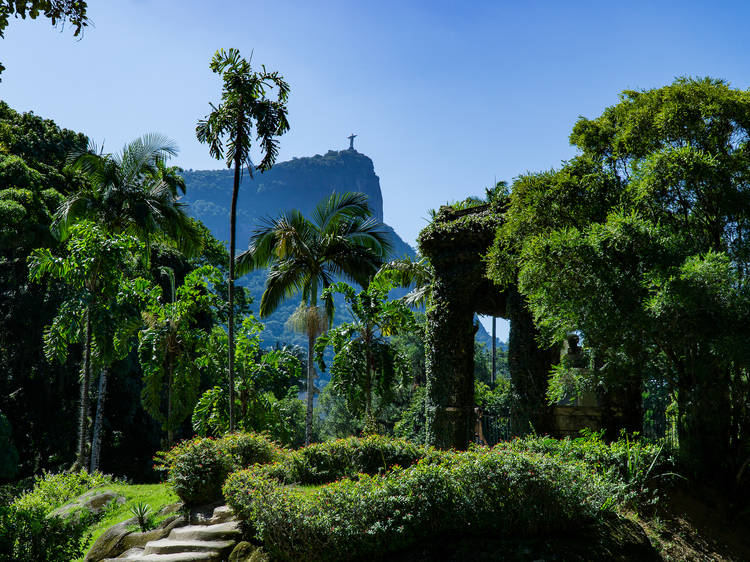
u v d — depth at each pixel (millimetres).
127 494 13062
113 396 31984
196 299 20125
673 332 8523
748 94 9906
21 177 28078
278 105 14648
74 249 18375
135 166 22828
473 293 14391
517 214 11266
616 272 8719
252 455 10750
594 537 6746
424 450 9828
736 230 9688
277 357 20406
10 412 28766
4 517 7191
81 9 5621
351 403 17734
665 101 10328
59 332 18062
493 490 6875
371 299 17516
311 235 23047
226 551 7883
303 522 6738
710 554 7605
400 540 6660
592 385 10109
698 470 9180
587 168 11086
